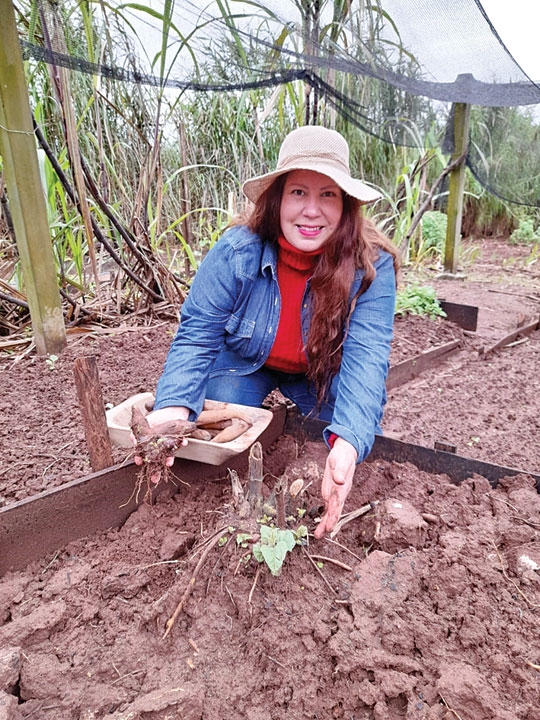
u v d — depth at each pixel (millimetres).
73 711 1205
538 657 1267
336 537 1671
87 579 1530
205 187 6008
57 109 3920
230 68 3652
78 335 3820
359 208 1778
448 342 3875
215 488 1937
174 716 1175
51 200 3828
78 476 2129
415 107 4734
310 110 4570
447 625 1354
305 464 2027
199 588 1474
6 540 1542
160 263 4301
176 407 1752
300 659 1308
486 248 8203
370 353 1787
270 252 1944
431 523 1693
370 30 3117
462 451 2535
